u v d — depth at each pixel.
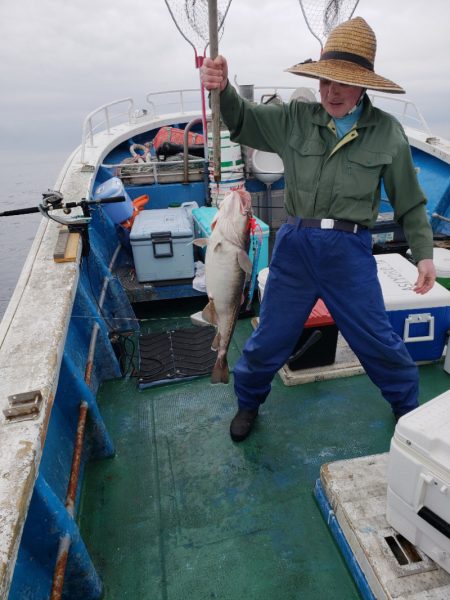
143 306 4.25
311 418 2.66
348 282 1.91
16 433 1.36
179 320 3.96
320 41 2.78
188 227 3.87
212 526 2.01
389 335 2.05
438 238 3.94
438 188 4.55
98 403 2.88
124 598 1.73
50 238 2.97
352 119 1.78
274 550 1.89
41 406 1.47
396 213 2.02
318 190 1.84
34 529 1.45
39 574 1.45
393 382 2.16
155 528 2.02
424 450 1.38
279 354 2.24
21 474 1.21
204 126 4.18
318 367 3.02
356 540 1.69
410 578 1.53
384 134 1.77
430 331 2.91
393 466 1.54
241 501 2.13
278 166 4.82
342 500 1.84
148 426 2.67
